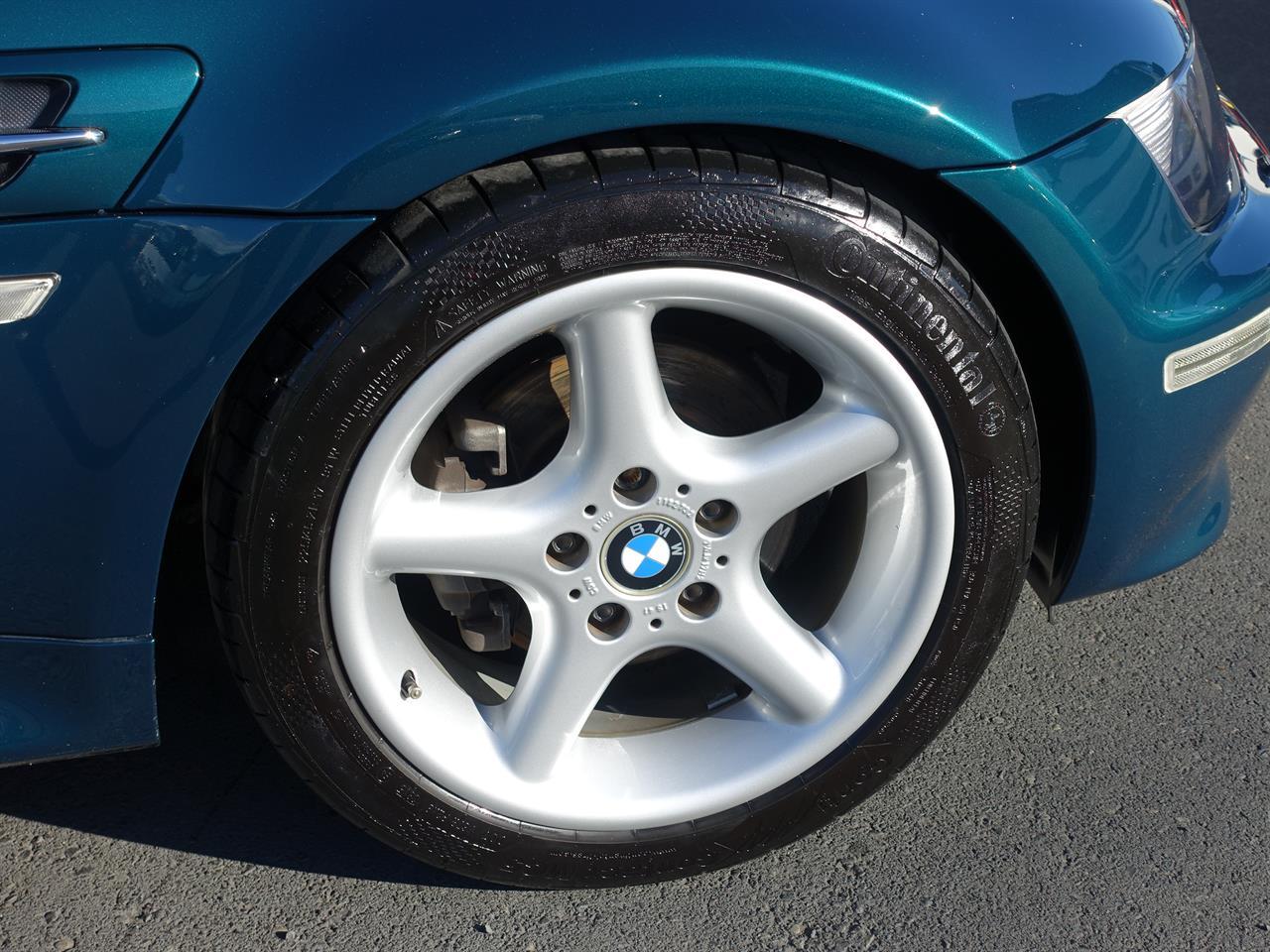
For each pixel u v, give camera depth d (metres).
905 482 1.62
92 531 1.42
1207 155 1.70
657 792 1.74
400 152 1.29
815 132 1.38
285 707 1.55
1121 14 1.59
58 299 1.29
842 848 1.92
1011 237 1.50
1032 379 1.74
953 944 1.79
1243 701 2.17
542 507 1.54
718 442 1.58
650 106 1.33
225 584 1.47
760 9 1.35
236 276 1.30
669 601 1.64
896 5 1.42
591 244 1.37
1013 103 1.45
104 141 1.26
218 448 1.42
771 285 1.44
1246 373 1.76
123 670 1.53
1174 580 2.41
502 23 1.30
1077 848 1.92
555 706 1.66
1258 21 4.52
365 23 1.30
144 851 1.88
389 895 1.83
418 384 1.40
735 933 1.79
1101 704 2.16
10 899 1.80
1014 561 1.67
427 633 1.79
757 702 1.79
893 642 1.69
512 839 1.71
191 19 1.28
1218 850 1.92
